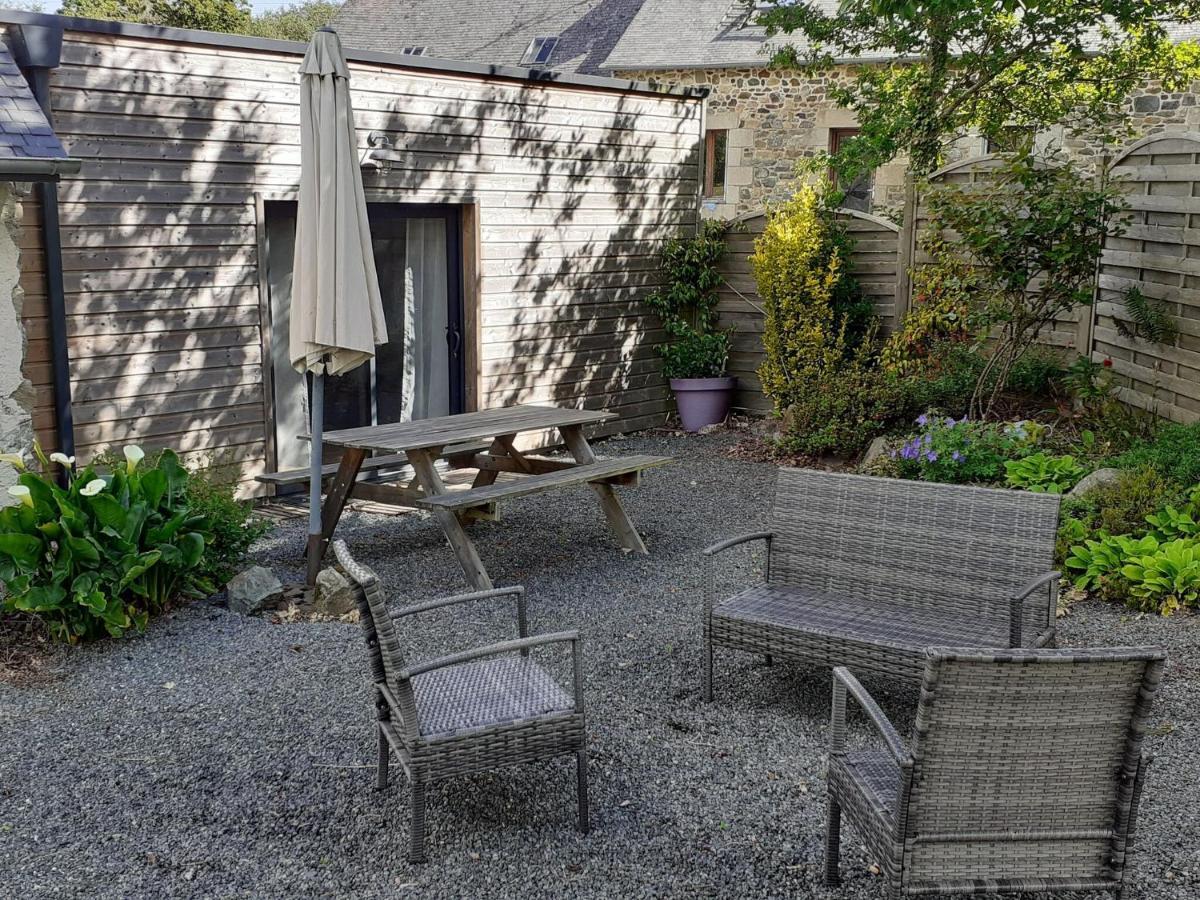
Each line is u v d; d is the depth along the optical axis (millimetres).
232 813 3369
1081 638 4691
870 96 10148
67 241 6344
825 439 8352
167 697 4215
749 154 16938
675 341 10500
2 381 5031
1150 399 7285
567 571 5922
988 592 4164
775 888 2953
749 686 4348
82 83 6316
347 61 7461
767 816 3322
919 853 2527
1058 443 7184
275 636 4852
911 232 9273
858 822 2730
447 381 8859
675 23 18172
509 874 3037
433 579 5781
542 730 3184
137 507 4773
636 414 10219
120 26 6391
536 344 9133
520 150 8711
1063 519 5656
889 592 4363
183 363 6965
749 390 10477
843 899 2900
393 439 5664
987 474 6848
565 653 4684
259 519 6699
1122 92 10797
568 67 19688
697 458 9000
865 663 3818
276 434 7793
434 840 3215
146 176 6652
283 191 7340
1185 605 4969
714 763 3672
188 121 6812
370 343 5430
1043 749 2500
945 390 8289
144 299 6727
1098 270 8016
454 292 8695
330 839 3225
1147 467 5895
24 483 4621
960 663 2385
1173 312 6863
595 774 3604
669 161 10094
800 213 9344
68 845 3193
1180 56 10914
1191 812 3285
